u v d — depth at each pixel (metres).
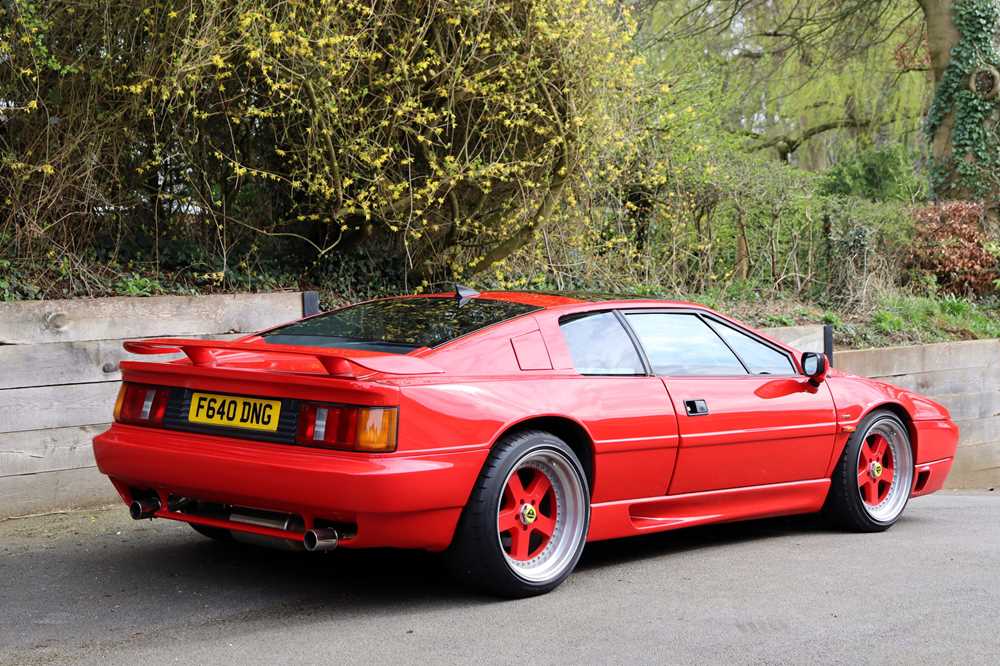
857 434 5.99
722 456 5.26
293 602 4.31
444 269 9.49
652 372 5.07
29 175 7.13
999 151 16.33
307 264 9.09
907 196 20.11
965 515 7.09
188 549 5.26
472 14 7.75
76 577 4.69
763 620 4.09
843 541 5.81
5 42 6.68
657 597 4.44
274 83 7.23
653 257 11.91
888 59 22.83
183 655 3.60
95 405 6.37
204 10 6.77
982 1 16.34
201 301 6.91
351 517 3.91
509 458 4.26
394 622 4.01
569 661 3.55
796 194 13.02
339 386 3.94
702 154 12.30
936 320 12.97
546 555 4.53
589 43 8.31
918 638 3.87
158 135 7.93
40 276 7.28
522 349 4.58
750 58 22.84
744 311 11.73
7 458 6.01
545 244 9.77
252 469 4.00
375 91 8.14
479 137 8.70
